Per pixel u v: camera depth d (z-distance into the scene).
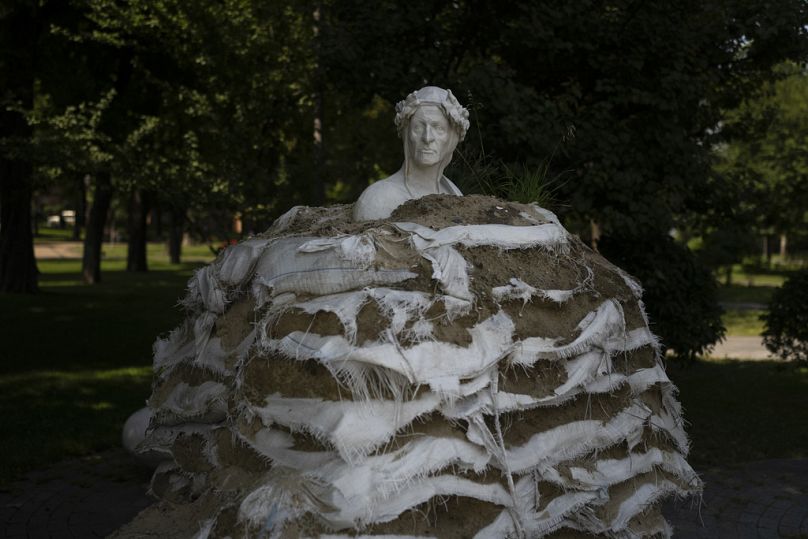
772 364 13.75
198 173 13.41
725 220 10.49
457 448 3.30
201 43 14.52
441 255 3.60
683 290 9.99
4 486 6.77
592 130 8.44
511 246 3.83
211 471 3.86
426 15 9.64
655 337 4.34
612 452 3.86
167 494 4.38
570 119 8.52
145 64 16.44
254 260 4.07
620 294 4.18
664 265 9.62
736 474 7.32
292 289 3.63
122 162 14.20
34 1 15.02
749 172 10.89
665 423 4.21
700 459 7.82
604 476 3.72
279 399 3.42
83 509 6.23
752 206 11.25
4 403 9.77
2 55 15.85
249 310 3.98
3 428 8.55
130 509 6.23
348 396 3.28
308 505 3.09
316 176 13.57
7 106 15.22
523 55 9.39
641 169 8.70
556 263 4.00
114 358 13.32
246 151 14.39
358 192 13.00
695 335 9.84
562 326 3.76
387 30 9.27
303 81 14.32
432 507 3.27
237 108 14.59
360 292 3.46
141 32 14.72
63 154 13.81
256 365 3.53
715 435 8.76
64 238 64.50
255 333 3.64
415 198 4.38
